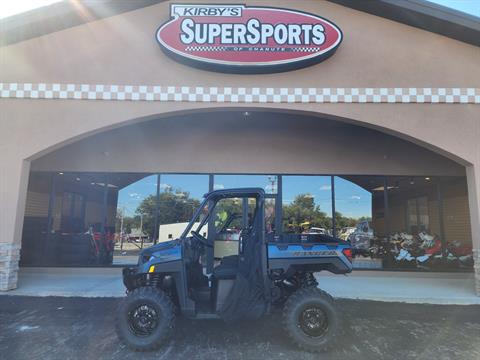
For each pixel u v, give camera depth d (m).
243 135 9.54
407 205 9.56
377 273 9.21
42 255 9.12
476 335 4.75
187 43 6.95
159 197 9.41
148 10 7.25
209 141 9.52
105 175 9.48
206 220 5.14
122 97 7.02
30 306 5.99
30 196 9.34
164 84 7.05
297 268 4.54
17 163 6.99
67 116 7.03
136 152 9.48
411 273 9.17
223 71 7.00
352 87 7.05
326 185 9.53
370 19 7.24
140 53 7.13
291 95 7.01
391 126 7.00
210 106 6.99
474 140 6.96
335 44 6.95
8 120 7.05
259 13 7.06
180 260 4.40
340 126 9.19
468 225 9.47
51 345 4.28
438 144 6.96
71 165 9.40
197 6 7.07
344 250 4.50
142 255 4.61
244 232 4.93
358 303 6.44
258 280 4.44
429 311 5.93
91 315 5.49
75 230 9.33
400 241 9.45
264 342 4.41
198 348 4.21
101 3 7.14
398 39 7.18
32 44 7.18
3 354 4.00
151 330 4.14
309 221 9.40
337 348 4.26
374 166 9.52
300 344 4.11
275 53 6.94
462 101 7.04
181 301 4.33
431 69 7.11
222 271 4.53
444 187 9.62
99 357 3.94
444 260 9.30
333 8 7.31
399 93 7.05
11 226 6.89
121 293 6.83
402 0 6.96
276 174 9.48
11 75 7.12
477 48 7.16
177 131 9.54
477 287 6.88
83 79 7.08
